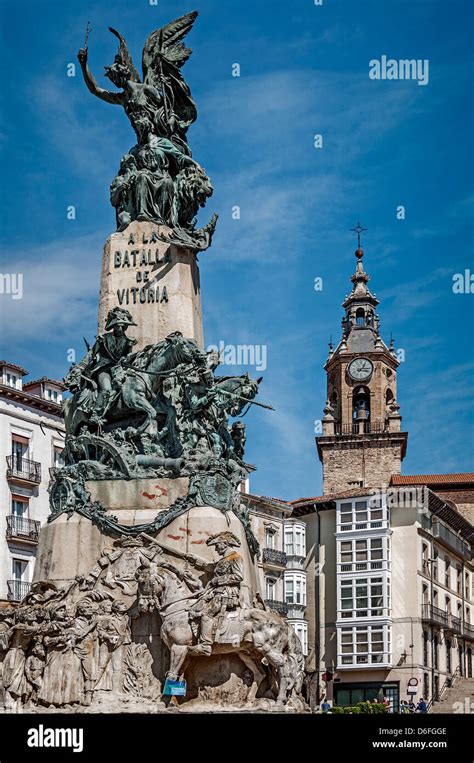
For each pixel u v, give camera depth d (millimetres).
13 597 41750
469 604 66250
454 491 74312
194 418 20141
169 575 18172
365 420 88812
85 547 19250
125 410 20250
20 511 43500
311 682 57344
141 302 21734
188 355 20156
